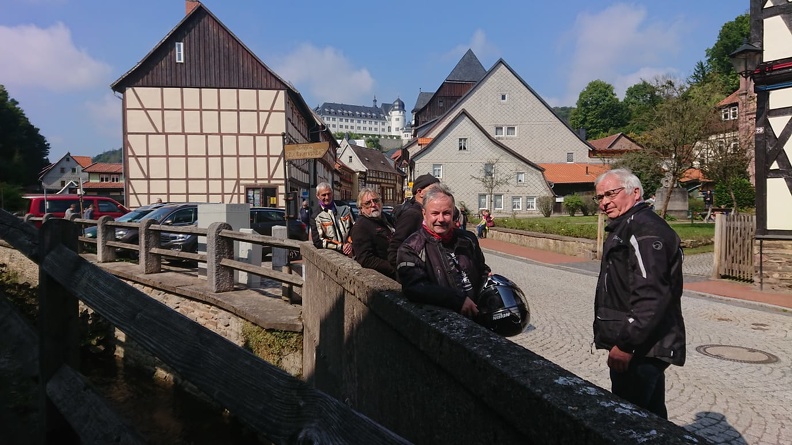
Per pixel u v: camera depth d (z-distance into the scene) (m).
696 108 23.09
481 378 1.62
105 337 9.20
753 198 24.38
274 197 27.97
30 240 2.49
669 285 2.55
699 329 7.66
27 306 8.12
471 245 3.18
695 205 31.05
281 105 27.97
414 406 2.26
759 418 4.40
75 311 2.49
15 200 33.16
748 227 11.73
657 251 2.55
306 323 6.01
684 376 5.51
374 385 2.93
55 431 2.39
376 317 2.91
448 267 2.97
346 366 3.65
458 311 2.46
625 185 2.81
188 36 27.36
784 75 10.56
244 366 1.50
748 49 10.50
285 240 6.58
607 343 2.79
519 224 25.16
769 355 6.29
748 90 33.62
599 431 1.17
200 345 1.65
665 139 23.72
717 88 24.22
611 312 2.79
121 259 12.85
